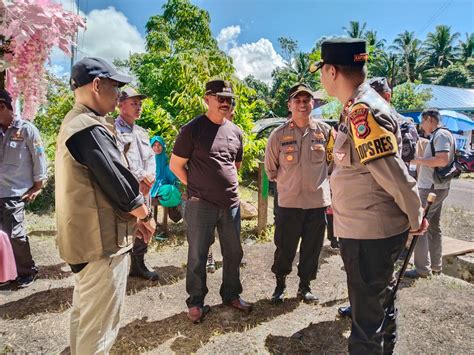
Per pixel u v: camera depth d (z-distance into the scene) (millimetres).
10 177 3195
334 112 10109
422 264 3477
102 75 1770
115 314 1846
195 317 2711
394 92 20828
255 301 3080
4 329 2613
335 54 1829
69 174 1678
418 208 1674
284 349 2410
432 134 3512
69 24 2441
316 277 3379
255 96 5641
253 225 5336
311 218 2920
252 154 5406
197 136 2664
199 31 11117
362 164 1744
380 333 1777
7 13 2174
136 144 3184
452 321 2725
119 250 1806
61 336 2541
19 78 2490
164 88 7480
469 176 12867
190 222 2723
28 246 3334
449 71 36781
